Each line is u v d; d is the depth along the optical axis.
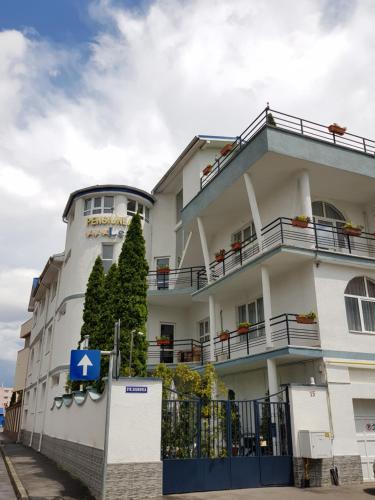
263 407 13.32
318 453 12.57
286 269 16.91
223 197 19.38
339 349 15.05
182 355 22.73
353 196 18.94
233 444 12.55
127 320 16.25
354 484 13.11
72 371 10.87
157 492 10.69
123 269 17.00
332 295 15.73
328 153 17.02
